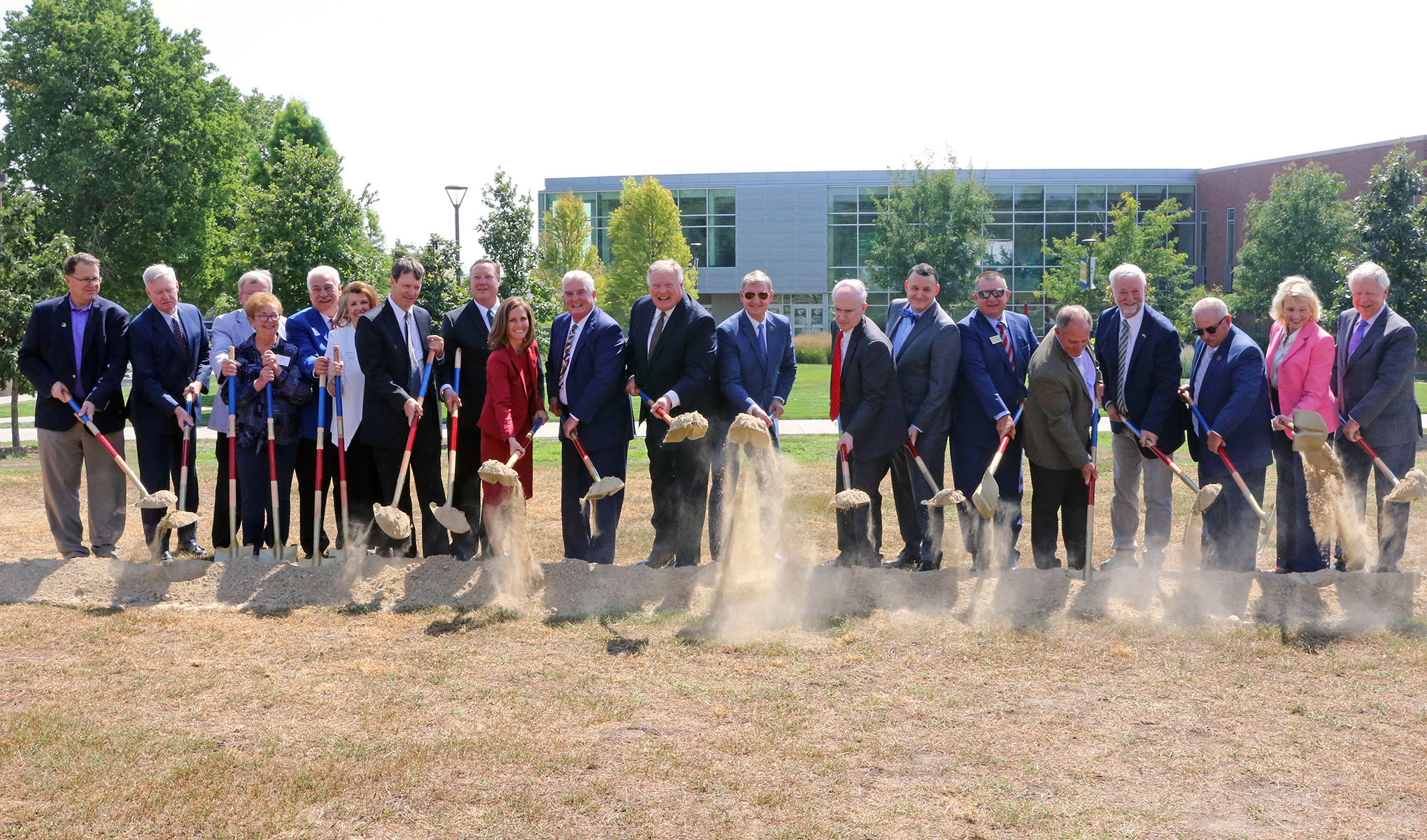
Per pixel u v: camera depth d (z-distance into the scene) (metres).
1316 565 6.71
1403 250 18.42
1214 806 3.78
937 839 3.54
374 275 19.08
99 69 33.22
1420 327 18.17
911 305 6.98
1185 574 6.33
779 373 7.34
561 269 36.72
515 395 6.71
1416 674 5.08
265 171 34.88
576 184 49.75
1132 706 4.72
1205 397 6.75
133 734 4.38
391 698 4.81
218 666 5.25
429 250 17.02
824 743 4.32
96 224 33.41
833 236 48.97
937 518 6.87
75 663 5.28
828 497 10.33
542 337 17.12
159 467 7.16
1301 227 35.09
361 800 3.81
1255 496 6.69
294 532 8.55
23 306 15.55
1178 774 4.04
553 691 4.91
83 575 6.51
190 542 7.37
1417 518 9.00
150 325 7.09
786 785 3.94
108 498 7.18
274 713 4.65
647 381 6.89
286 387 6.89
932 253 34.97
